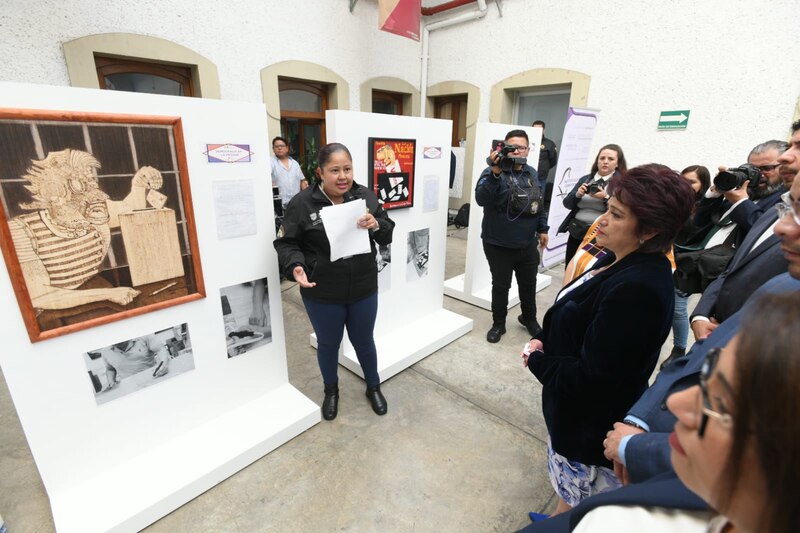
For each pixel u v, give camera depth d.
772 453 0.29
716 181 1.88
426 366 2.79
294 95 5.39
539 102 6.04
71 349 1.50
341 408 2.35
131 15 3.72
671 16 4.28
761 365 0.30
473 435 2.16
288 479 1.86
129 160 1.47
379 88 6.10
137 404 1.73
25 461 1.95
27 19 3.25
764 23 3.79
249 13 4.46
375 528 1.65
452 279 4.34
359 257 2.00
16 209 1.27
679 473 0.42
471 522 1.68
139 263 1.58
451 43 6.31
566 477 1.29
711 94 4.20
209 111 1.64
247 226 1.89
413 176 2.70
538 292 4.20
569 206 3.10
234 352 2.02
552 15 5.16
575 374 1.10
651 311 0.99
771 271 1.30
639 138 4.75
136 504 1.60
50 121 1.27
